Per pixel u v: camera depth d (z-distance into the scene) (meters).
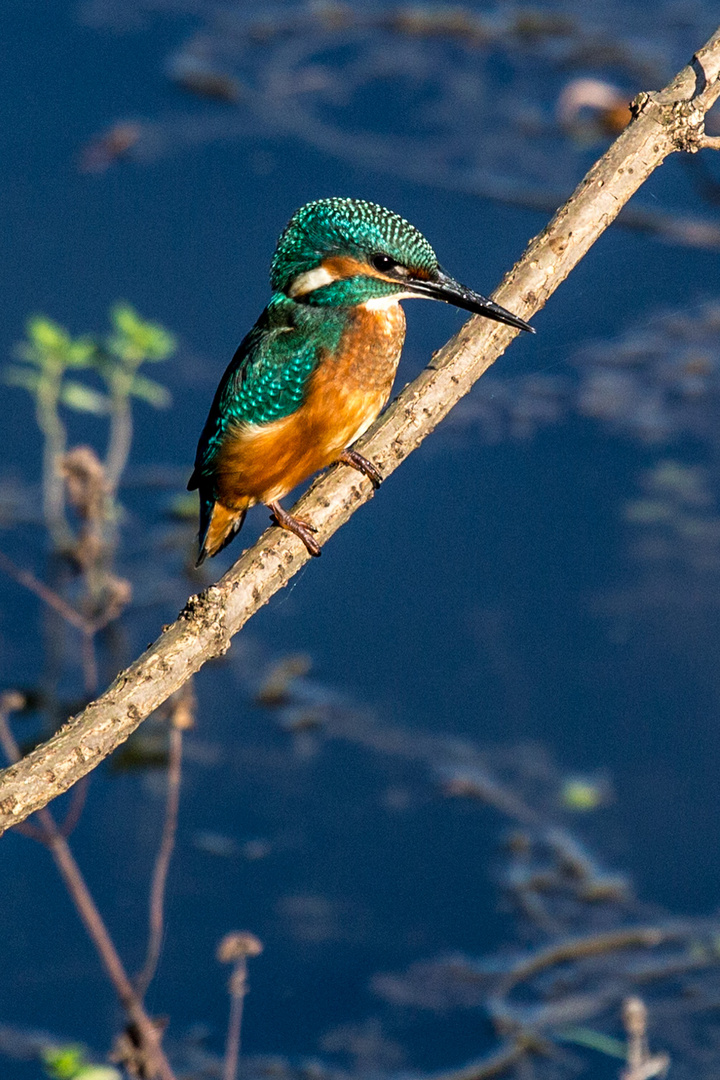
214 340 14.53
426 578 12.62
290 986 9.77
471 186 16.28
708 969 9.66
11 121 17.34
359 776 11.18
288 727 11.56
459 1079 9.06
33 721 11.61
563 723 11.42
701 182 15.68
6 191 16.31
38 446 13.82
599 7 19.58
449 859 10.55
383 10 19.53
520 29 19.00
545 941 9.91
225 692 11.91
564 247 6.23
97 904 10.27
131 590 12.66
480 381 14.20
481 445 13.69
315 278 7.32
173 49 18.64
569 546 12.67
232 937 8.61
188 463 13.66
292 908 10.25
